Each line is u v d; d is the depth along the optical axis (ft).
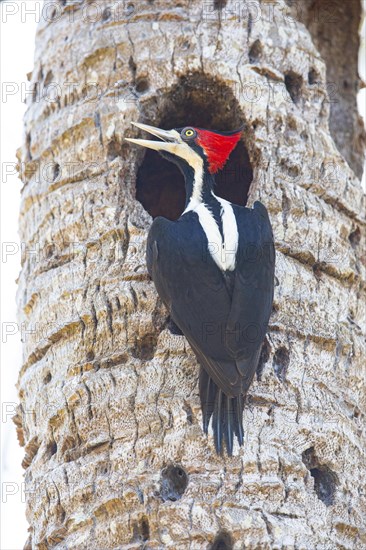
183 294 35.55
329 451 35.86
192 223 36.88
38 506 36.45
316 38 48.32
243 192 44.09
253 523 33.30
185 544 33.04
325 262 39.06
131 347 36.78
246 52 41.14
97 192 39.45
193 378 35.68
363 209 41.75
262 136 40.11
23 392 39.58
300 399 36.11
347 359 38.34
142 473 34.45
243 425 34.96
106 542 34.14
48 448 37.35
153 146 39.42
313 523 34.14
